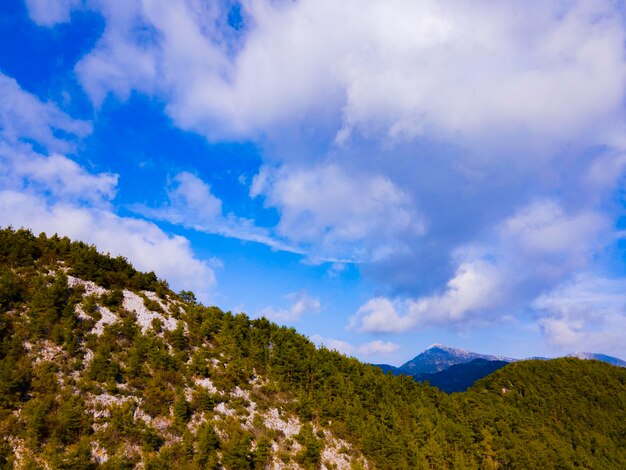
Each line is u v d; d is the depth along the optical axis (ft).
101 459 87.04
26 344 104.99
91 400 99.66
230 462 105.40
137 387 113.50
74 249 157.17
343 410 166.50
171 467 94.89
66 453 83.41
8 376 89.35
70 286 135.74
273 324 207.72
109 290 149.38
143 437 97.04
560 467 213.46
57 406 92.43
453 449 185.98
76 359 108.78
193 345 151.43
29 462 76.07
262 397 147.13
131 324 134.62
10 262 131.03
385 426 171.32
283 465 119.44
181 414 111.14
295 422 144.87
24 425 83.66
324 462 132.46
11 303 113.09
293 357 177.37
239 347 168.35
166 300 170.09
